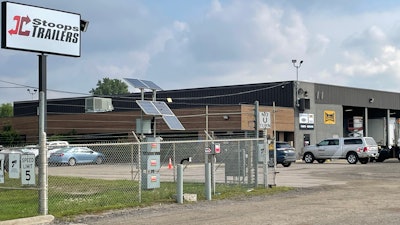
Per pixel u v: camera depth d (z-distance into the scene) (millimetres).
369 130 61312
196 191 17781
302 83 49500
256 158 19500
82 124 54062
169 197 16344
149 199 15875
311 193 17844
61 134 54906
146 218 12734
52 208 14109
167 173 27688
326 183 21625
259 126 19688
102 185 20250
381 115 62125
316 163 40469
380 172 28016
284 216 12508
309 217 12258
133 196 16359
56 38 17672
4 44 16500
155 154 18047
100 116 52875
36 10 17203
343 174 27078
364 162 38438
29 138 57062
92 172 29844
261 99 50438
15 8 16766
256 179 19422
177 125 26047
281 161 34812
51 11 17594
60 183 21516
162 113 25547
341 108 53531
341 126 53469
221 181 21625
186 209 14242
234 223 11617
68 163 34312
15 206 14789
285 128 47406
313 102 50531
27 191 18578
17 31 16766
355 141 38406
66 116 55219
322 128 51281
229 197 16844
